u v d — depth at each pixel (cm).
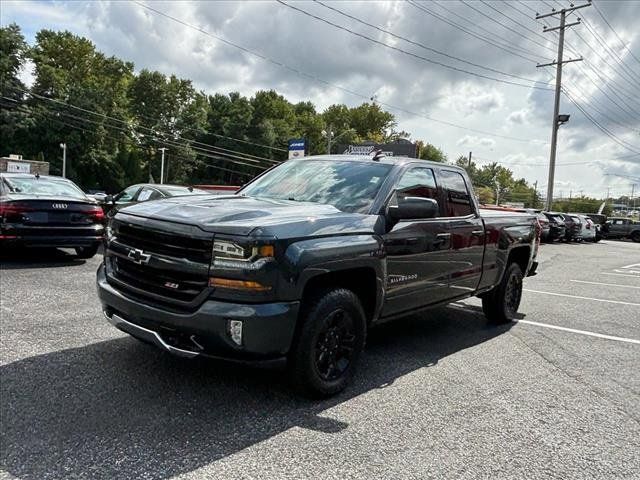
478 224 568
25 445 298
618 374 490
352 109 10275
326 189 469
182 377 410
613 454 330
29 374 399
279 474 284
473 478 292
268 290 336
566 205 12406
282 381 415
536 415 384
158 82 8775
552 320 719
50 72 7112
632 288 1098
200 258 340
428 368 478
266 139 8750
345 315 395
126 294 374
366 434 338
